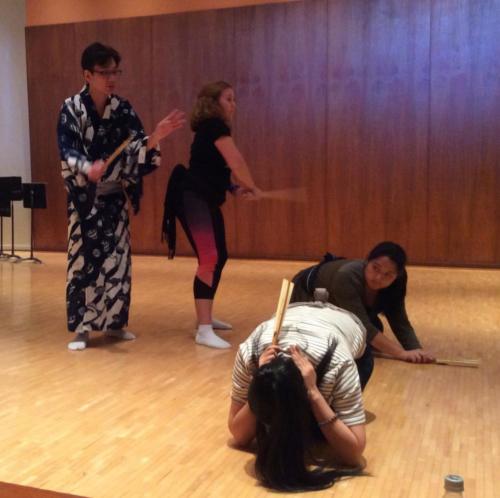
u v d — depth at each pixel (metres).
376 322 3.22
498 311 4.45
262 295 5.02
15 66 7.82
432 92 6.54
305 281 2.95
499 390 2.76
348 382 1.89
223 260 3.59
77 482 1.89
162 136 3.35
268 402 1.75
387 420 2.41
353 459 1.93
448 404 2.58
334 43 6.75
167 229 3.70
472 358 3.26
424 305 4.66
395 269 2.84
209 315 3.54
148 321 4.11
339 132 6.83
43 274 6.08
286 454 1.81
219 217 3.60
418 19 6.51
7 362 3.16
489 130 6.44
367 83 6.70
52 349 3.41
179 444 2.16
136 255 7.56
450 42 6.45
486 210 6.51
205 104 3.57
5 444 2.16
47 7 7.58
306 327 1.96
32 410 2.49
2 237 7.62
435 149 6.59
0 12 7.73
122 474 1.94
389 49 6.61
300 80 6.88
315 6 6.77
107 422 2.37
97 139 3.38
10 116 7.89
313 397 1.82
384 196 6.77
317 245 7.01
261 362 1.84
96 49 3.29
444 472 1.96
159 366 3.10
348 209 6.89
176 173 3.66
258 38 6.96
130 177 3.41
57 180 7.76
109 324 3.52
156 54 7.28
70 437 2.22
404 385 2.82
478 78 6.42
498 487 1.87
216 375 2.96
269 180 7.07
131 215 7.53
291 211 7.05
